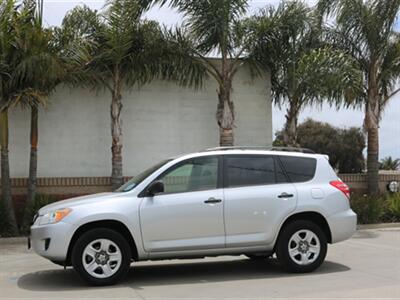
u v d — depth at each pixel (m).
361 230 16.27
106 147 16.78
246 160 9.11
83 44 14.77
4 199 14.45
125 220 8.32
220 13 15.39
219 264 10.28
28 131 16.23
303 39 17.06
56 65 13.55
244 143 17.69
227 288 8.12
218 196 8.73
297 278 8.76
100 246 8.30
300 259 9.10
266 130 17.84
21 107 15.55
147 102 17.06
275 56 16.75
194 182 8.80
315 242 9.14
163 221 8.47
